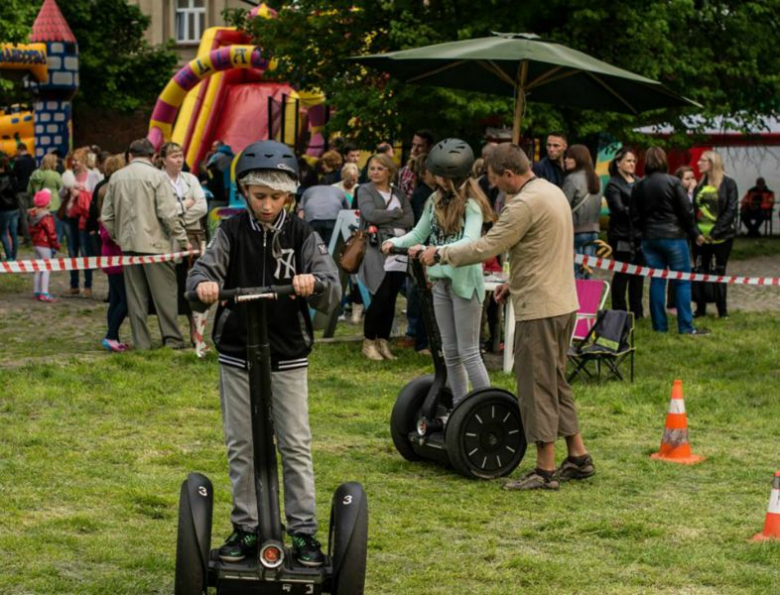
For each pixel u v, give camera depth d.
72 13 43.09
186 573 5.60
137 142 14.04
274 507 5.55
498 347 14.62
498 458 9.08
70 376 12.37
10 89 35.69
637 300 17.78
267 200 5.79
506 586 6.68
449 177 9.39
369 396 12.01
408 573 6.88
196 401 11.47
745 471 9.40
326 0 23.25
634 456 9.84
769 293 22.12
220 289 5.62
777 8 24.48
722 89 25.28
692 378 13.37
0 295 19.73
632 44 22.48
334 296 5.76
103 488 8.38
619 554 7.29
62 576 6.63
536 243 8.62
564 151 15.55
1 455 9.27
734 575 6.90
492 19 21.91
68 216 19.38
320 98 29.30
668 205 16.28
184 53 48.22
